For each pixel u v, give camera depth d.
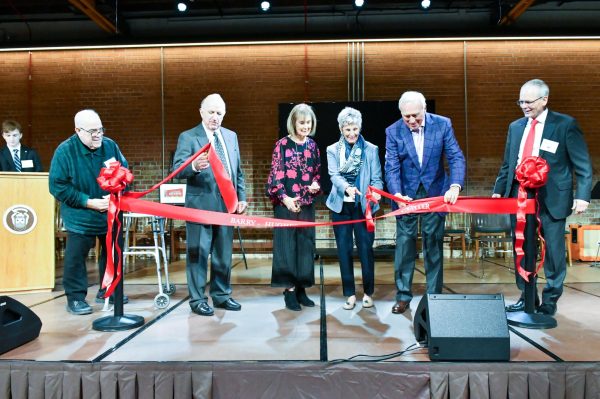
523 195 2.60
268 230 6.74
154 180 6.75
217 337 2.45
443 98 6.59
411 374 1.96
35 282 3.84
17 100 6.83
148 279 4.64
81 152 3.09
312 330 2.58
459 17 6.61
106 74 6.79
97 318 2.93
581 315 2.89
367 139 6.24
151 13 6.79
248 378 1.99
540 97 2.76
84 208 3.04
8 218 3.74
